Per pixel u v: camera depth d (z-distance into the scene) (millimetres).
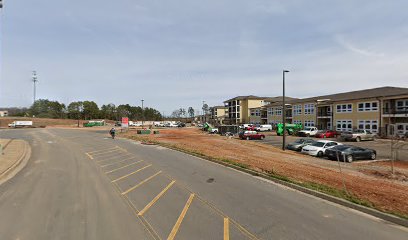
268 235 6977
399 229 7473
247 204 9500
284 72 28328
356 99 46875
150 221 7832
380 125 42812
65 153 23453
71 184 12195
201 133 59938
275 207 9203
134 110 158125
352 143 36906
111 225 7500
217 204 9461
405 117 40406
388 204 9422
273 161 19453
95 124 99438
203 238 6758
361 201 9562
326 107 56406
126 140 38500
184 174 14547
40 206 9070
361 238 6859
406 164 20906
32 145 30500
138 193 10766
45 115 143000
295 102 64688
